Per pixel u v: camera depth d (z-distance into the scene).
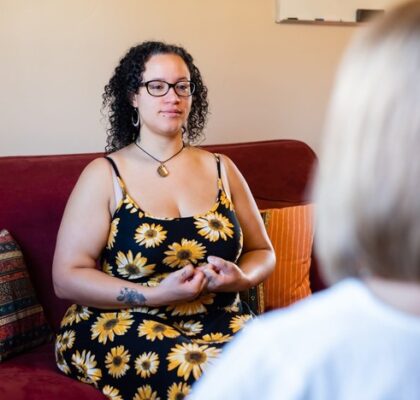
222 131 2.63
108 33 2.32
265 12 2.64
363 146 0.49
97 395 1.53
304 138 2.85
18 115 2.22
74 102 2.30
